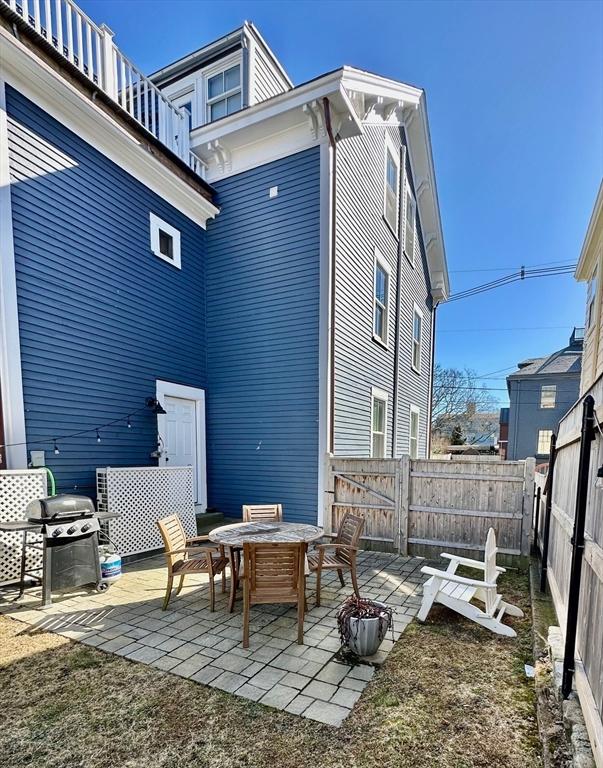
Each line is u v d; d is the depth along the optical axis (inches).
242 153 270.4
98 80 205.9
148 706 88.7
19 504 158.6
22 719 84.7
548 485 160.7
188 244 267.9
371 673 102.0
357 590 144.9
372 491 221.5
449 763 73.4
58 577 145.9
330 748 76.8
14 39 159.8
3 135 162.2
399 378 380.5
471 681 98.9
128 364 223.1
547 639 113.2
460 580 128.0
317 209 242.7
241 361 269.3
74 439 192.4
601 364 262.2
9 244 164.4
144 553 203.0
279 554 118.4
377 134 316.2
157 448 238.7
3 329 162.2
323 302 239.9
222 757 74.6
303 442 245.8
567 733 77.5
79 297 195.3
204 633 123.1
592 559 79.4
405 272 402.9
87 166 199.3
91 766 72.9
